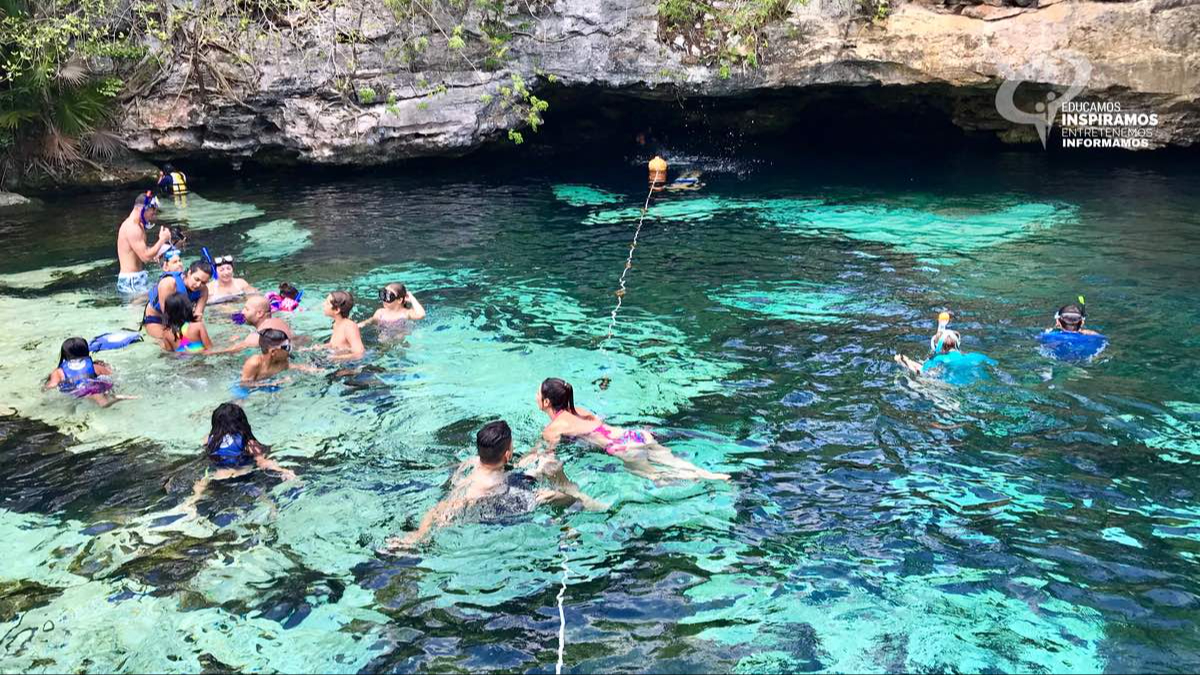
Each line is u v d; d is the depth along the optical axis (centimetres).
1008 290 1088
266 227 1503
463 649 489
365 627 509
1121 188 1616
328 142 1789
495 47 1784
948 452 701
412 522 618
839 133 2200
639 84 1819
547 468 666
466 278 1203
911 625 502
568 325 1015
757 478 671
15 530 612
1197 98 1592
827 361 888
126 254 1166
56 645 493
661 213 1567
